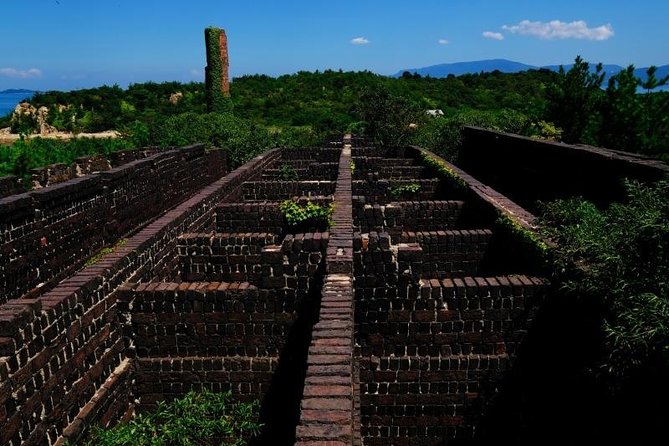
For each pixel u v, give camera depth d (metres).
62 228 11.26
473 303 6.93
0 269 9.15
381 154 23.70
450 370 7.06
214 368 7.33
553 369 6.85
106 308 6.86
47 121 45.09
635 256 5.50
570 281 6.01
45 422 5.52
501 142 18.45
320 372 4.14
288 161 20.86
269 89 56.84
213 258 9.52
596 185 11.55
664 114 13.87
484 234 9.66
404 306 7.00
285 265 7.16
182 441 6.04
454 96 52.69
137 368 7.34
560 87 18.48
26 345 5.24
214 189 12.18
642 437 5.02
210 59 43.25
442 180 14.96
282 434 7.38
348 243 6.88
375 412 7.24
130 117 47.25
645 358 4.80
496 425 7.12
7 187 12.71
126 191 14.64
